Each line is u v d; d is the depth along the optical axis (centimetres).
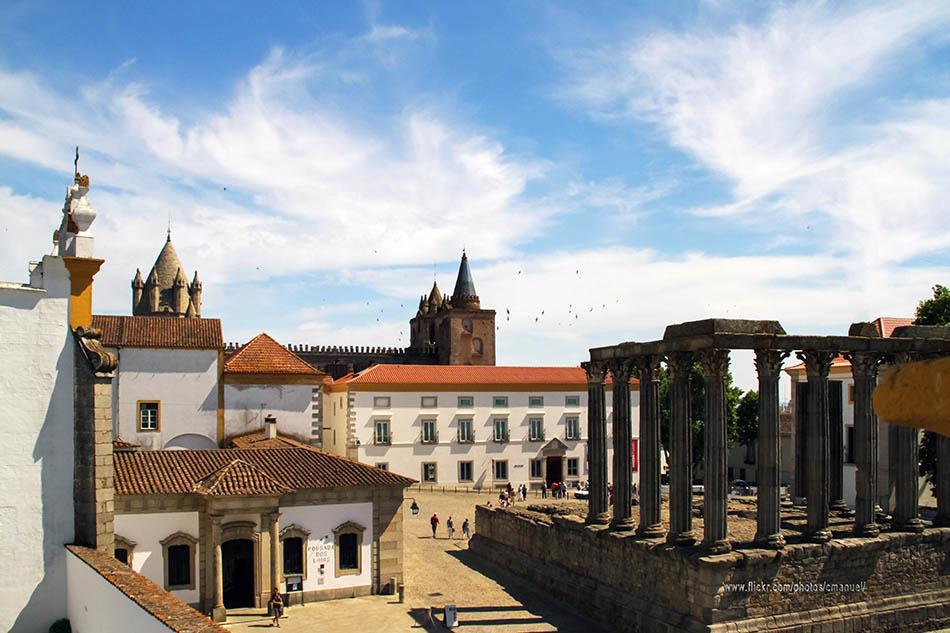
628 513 3875
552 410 8619
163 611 1739
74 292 2617
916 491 3706
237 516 3609
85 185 2672
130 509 3497
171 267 12125
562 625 3588
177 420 5450
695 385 8325
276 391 5788
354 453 7869
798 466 4700
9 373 2497
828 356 3484
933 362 635
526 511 4928
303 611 3647
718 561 3047
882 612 3362
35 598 2500
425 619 3588
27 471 2508
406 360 12562
